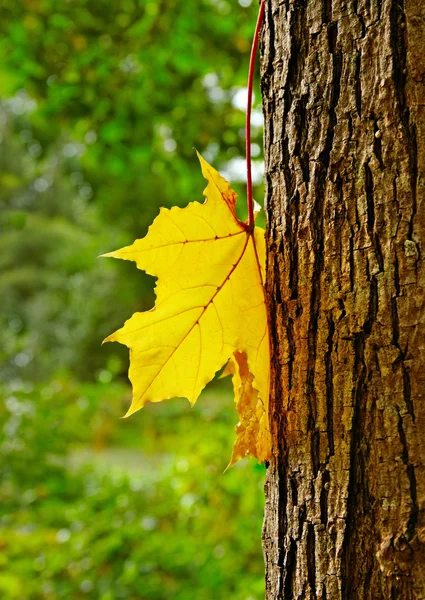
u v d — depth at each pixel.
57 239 19.64
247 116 1.16
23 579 4.02
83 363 15.66
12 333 16.28
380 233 1.01
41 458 5.83
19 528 5.05
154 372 1.11
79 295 16.81
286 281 1.12
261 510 3.57
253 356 1.14
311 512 1.06
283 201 1.14
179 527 4.21
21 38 4.98
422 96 1.00
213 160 4.93
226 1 4.47
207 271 1.13
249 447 1.15
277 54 1.17
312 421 1.07
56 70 5.09
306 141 1.11
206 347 1.13
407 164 1.00
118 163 5.33
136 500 4.71
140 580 3.72
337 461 1.03
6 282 19.48
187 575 3.74
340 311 1.04
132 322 1.10
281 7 1.16
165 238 1.10
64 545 4.36
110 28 4.84
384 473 0.98
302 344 1.09
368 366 1.01
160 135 5.18
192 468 4.01
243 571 3.60
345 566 1.00
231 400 5.29
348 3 1.07
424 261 0.98
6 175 11.16
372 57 1.04
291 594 1.09
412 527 0.95
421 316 0.98
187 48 4.81
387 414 0.99
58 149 9.39
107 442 7.96
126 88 4.88
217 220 1.14
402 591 0.95
